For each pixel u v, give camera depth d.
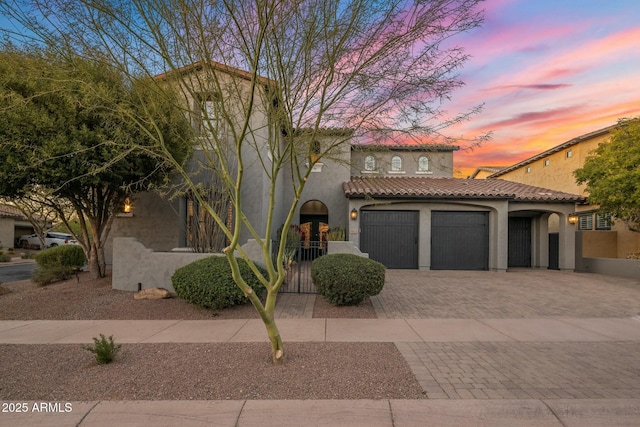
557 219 19.81
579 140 20.08
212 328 6.98
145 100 7.52
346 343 6.00
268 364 5.03
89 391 4.24
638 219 14.87
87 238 11.45
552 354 5.54
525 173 25.88
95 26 5.42
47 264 12.13
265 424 3.64
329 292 8.23
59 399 4.05
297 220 18.02
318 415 3.76
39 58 7.50
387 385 4.38
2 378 4.64
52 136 8.21
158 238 13.88
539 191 17.56
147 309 8.33
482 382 4.49
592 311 8.45
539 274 15.31
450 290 10.96
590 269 16.75
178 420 3.69
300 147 6.55
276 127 5.60
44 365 5.08
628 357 5.43
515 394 4.18
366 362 5.11
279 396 4.09
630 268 14.74
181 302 8.76
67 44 5.82
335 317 7.72
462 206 16.27
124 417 3.73
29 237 35.06
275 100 5.96
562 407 3.91
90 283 10.82
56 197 10.37
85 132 8.20
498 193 15.84
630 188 14.25
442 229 16.38
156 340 6.24
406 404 3.95
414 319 7.62
